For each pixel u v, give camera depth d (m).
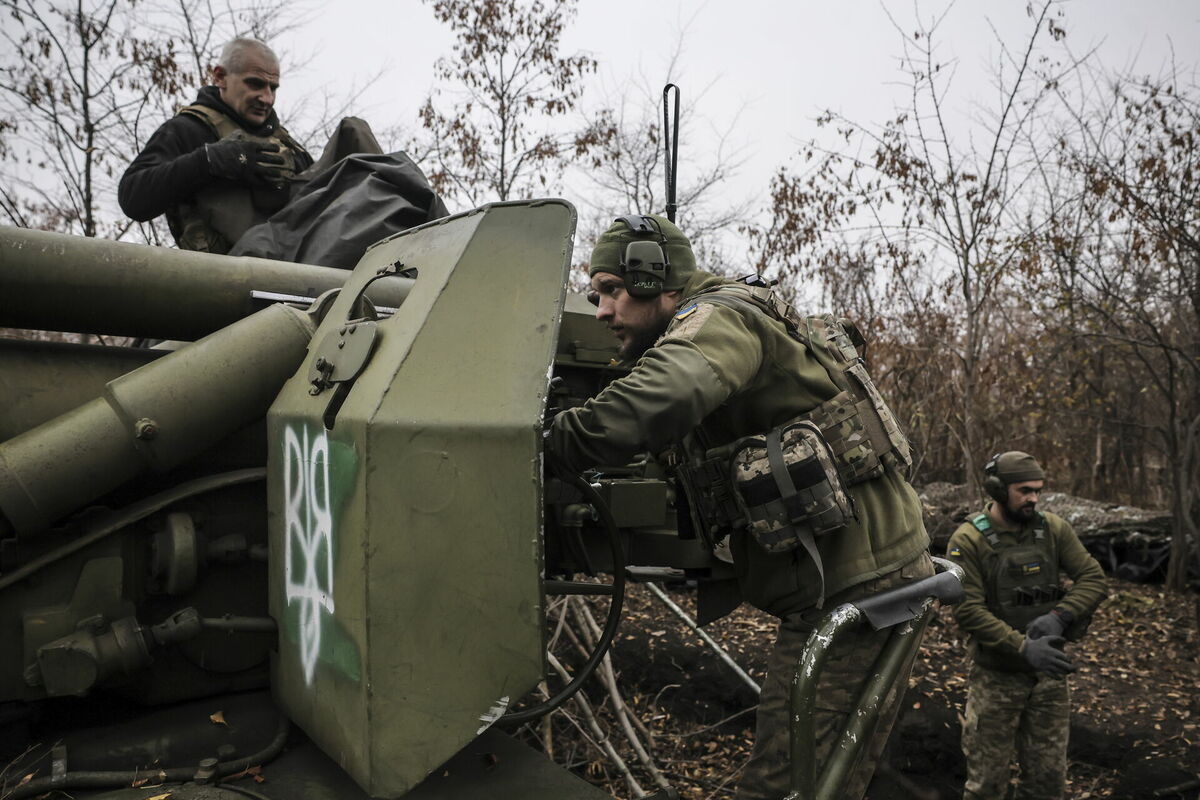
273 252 2.72
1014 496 3.41
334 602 1.53
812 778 1.50
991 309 8.76
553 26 8.27
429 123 8.35
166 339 2.23
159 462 1.78
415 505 1.42
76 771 1.68
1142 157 6.85
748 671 4.77
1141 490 9.68
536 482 1.39
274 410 1.82
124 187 2.89
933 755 4.18
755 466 1.67
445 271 1.58
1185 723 4.41
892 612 1.68
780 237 8.28
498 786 1.63
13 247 1.92
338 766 1.72
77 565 1.76
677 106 2.13
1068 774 4.11
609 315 1.82
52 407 1.93
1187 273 6.82
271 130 3.20
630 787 3.80
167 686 1.90
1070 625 3.40
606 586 2.06
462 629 1.42
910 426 8.55
